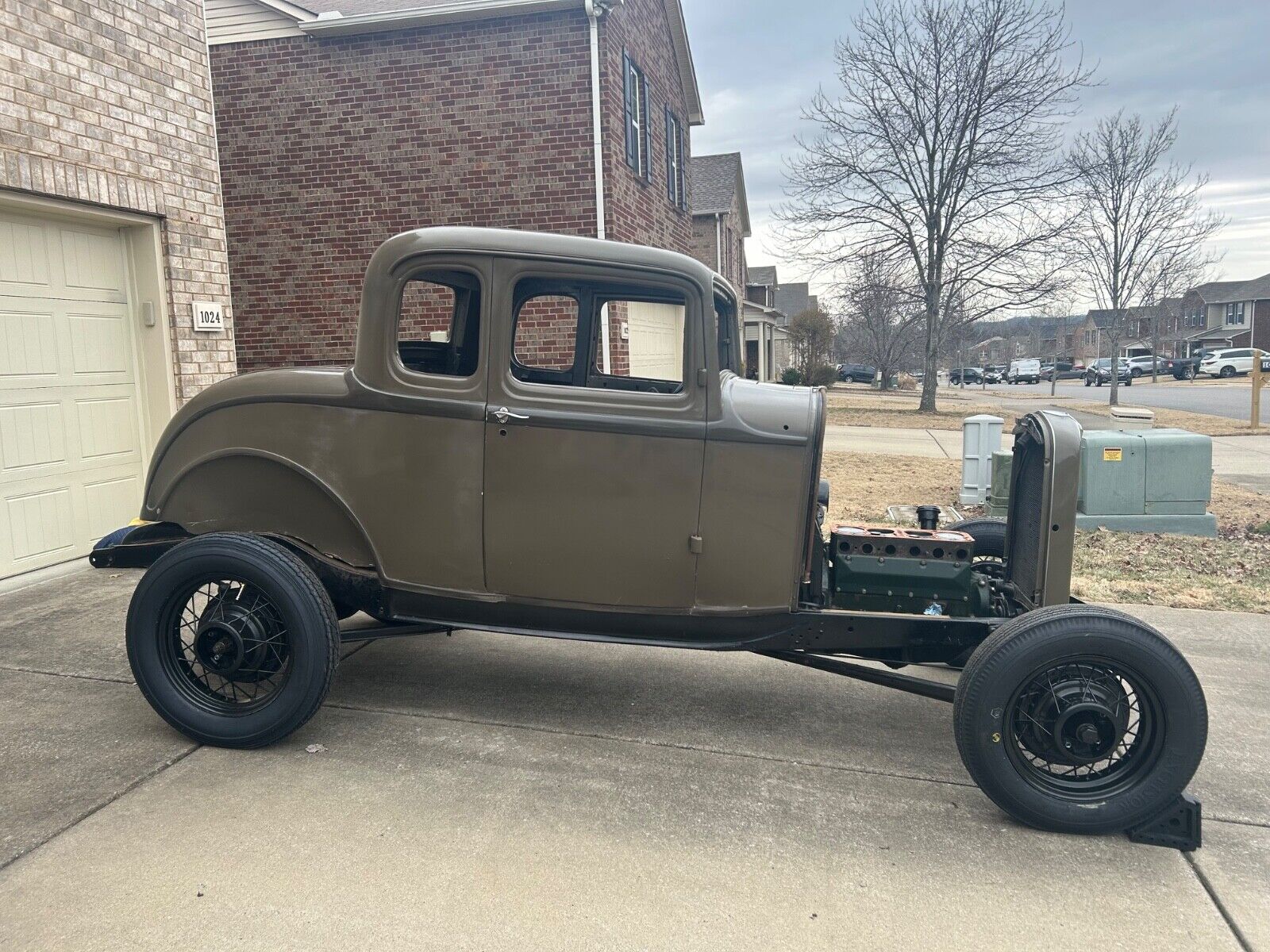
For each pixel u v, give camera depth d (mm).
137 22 5984
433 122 10281
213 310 6676
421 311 3998
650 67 12273
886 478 10750
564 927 2447
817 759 3537
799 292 65562
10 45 5086
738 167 29938
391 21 10008
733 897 2607
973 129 20469
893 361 39094
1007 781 2949
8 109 5078
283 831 2887
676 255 3264
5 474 5418
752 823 3027
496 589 3451
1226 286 78812
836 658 4699
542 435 3307
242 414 3564
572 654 4699
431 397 3355
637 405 3281
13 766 3268
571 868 2729
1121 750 3271
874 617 3361
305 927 2414
